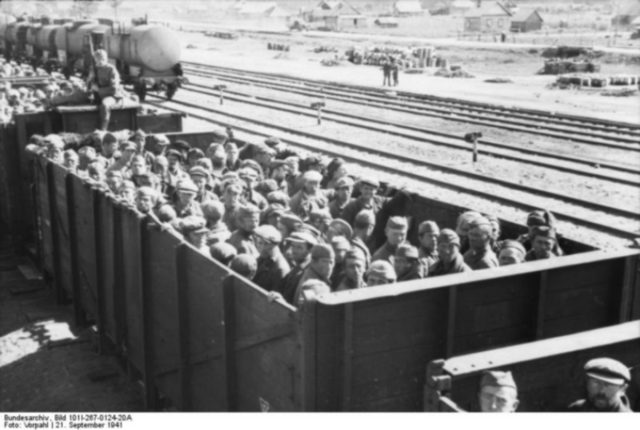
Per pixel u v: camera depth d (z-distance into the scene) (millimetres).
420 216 8352
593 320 5691
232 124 26922
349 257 5723
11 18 46156
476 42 82375
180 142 12852
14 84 19625
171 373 6996
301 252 6262
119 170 10227
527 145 22938
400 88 40375
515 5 173250
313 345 4477
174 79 32719
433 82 44688
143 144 11891
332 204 8875
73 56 36594
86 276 9359
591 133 24219
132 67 32594
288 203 9031
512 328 5289
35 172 11359
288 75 46438
